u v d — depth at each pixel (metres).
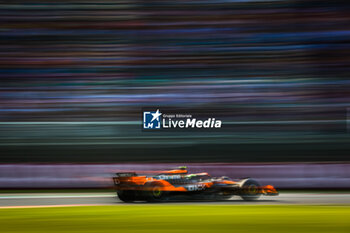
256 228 19.09
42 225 20.12
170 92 58.12
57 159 54.34
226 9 59.31
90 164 48.25
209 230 18.42
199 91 57.75
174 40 59.19
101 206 29.80
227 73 58.62
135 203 32.44
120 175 33.03
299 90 57.41
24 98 55.56
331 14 58.56
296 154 55.38
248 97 57.69
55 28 57.81
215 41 58.94
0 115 54.56
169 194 33.16
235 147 56.12
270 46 58.56
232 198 36.78
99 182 47.84
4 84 55.62
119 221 21.42
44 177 47.44
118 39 58.56
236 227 19.38
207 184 33.81
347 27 58.12
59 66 57.09
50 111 55.75
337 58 57.75
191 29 59.19
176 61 58.81
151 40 58.81
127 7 59.19
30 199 36.22
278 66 58.25
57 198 37.25
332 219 22.53
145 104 57.34
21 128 54.53
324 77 57.47
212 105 57.66
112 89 57.44
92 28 58.41
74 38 57.97
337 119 56.12
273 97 57.53
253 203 32.31
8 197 38.34
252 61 58.38
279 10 59.03
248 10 59.31
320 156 55.00
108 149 55.50
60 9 58.25
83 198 37.16
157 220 21.78
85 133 55.66
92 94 57.00
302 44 58.22
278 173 47.22
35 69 56.59
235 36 59.03
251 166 47.59
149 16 59.16
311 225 20.22
